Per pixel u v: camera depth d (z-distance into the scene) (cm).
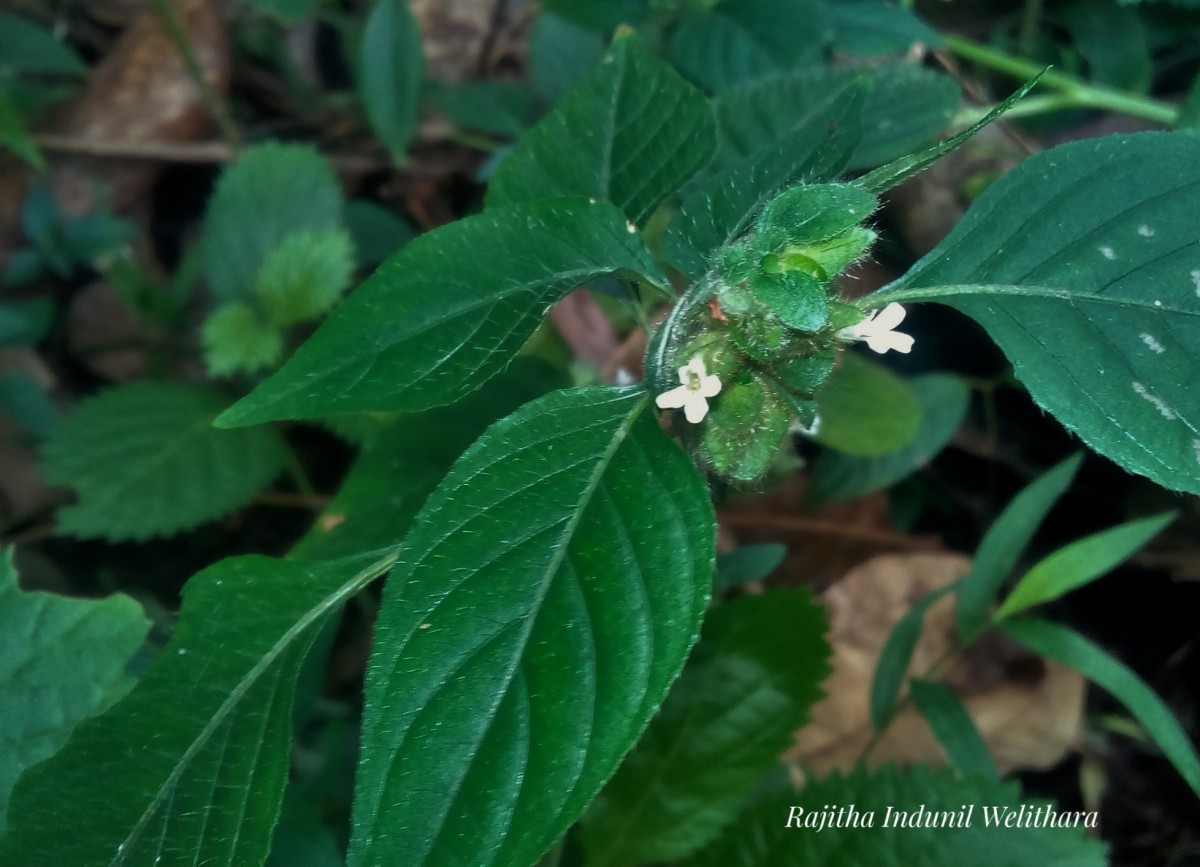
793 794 27
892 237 35
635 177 22
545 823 15
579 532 16
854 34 30
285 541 35
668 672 15
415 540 16
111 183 38
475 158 40
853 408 28
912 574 33
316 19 42
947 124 25
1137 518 33
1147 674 33
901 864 26
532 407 17
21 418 32
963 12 38
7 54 34
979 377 36
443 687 15
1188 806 32
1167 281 17
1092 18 33
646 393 18
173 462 30
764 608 28
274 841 24
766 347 17
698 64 28
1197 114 26
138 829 18
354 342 17
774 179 20
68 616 23
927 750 31
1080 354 18
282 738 18
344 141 41
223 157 39
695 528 16
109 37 42
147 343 35
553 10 29
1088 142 18
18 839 17
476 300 17
